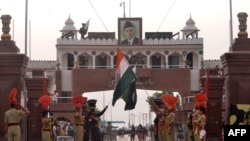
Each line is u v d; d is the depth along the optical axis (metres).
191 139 37.34
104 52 101.62
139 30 101.12
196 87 96.00
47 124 37.16
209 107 40.25
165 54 101.56
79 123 39.25
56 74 95.38
